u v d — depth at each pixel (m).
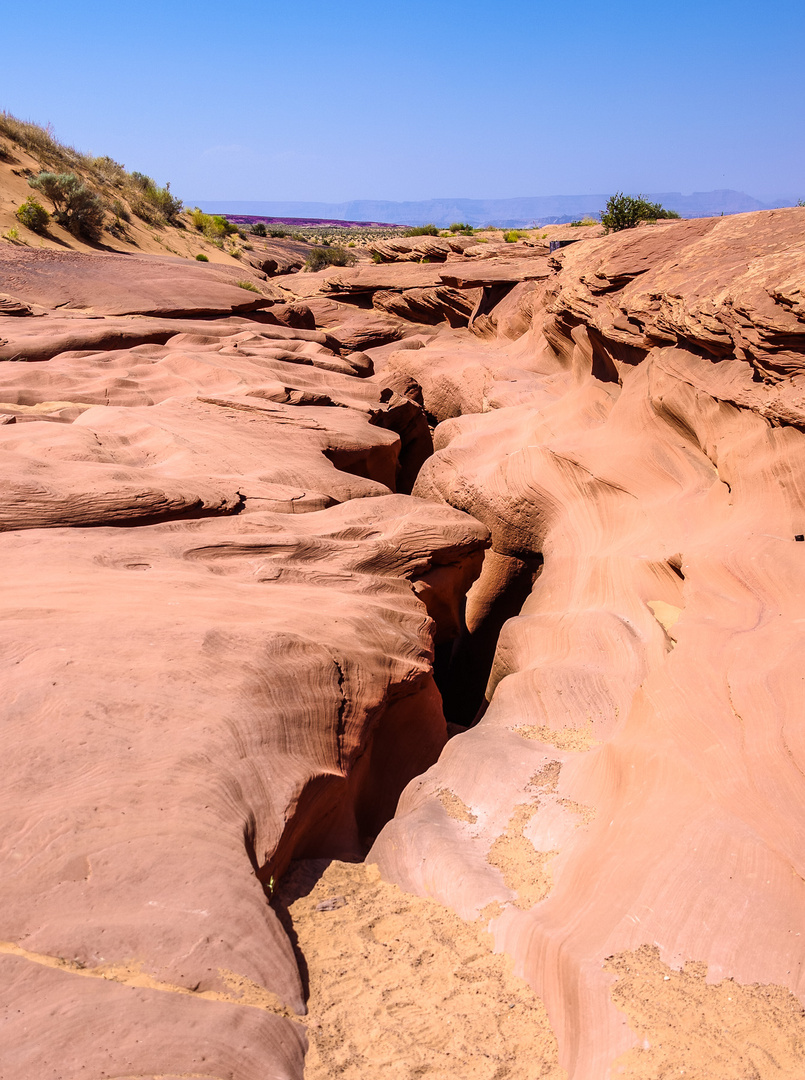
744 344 9.51
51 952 3.84
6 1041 3.37
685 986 4.04
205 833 4.62
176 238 44.16
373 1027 3.99
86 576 7.67
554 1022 4.12
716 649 6.70
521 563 13.80
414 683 7.80
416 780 6.77
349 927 4.83
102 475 10.20
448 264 31.92
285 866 5.31
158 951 3.94
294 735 5.90
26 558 8.04
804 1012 3.88
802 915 4.30
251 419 14.66
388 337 32.19
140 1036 3.50
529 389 19.14
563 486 12.98
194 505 10.16
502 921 4.79
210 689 5.86
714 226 13.69
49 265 26.67
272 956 4.12
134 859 4.36
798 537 7.93
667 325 11.80
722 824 4.91
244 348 20.41
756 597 7.45
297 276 44.06
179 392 16.56
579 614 9.58
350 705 6.73
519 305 26.39
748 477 9.21
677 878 4.62
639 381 12.91
